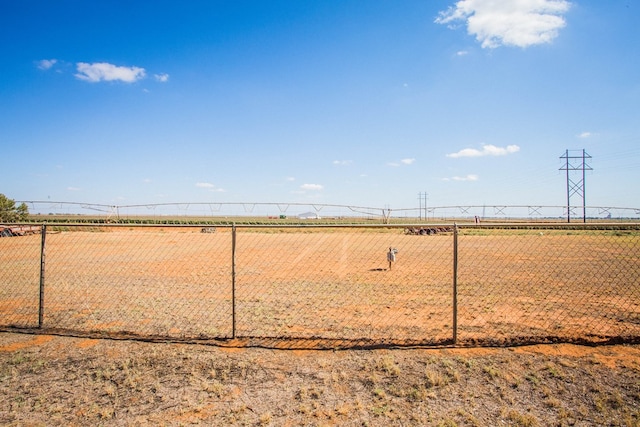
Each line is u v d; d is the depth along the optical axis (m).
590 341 6.15
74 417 4.00
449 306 8.96
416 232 37.00
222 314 8.16
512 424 3.80
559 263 17.20
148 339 6.38
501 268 15.69
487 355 5.53
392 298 9.84
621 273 14.24
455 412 4.02
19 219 42.78
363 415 3.98
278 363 5.32
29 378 4.89
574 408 4.08
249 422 3.88
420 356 5.53
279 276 13.66
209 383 4.71
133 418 3.98
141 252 22.05
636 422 3.79
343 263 17.50
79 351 5.81
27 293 10.46
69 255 20.05
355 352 5.72
